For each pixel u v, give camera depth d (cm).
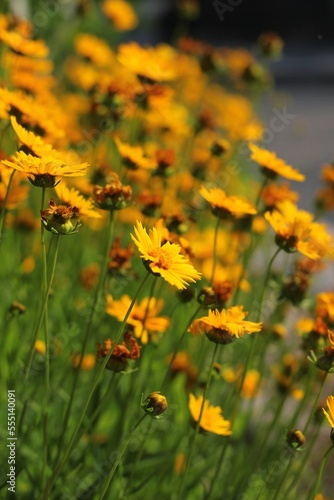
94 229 244
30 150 200
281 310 237
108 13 319
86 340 208
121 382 229
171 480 225
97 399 220
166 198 239
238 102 337
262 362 230
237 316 199
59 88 316
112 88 233
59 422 224
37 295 231
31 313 230
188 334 238
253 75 297
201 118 249
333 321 214
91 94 241
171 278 192
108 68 291
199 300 202
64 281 243
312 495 198
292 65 880
